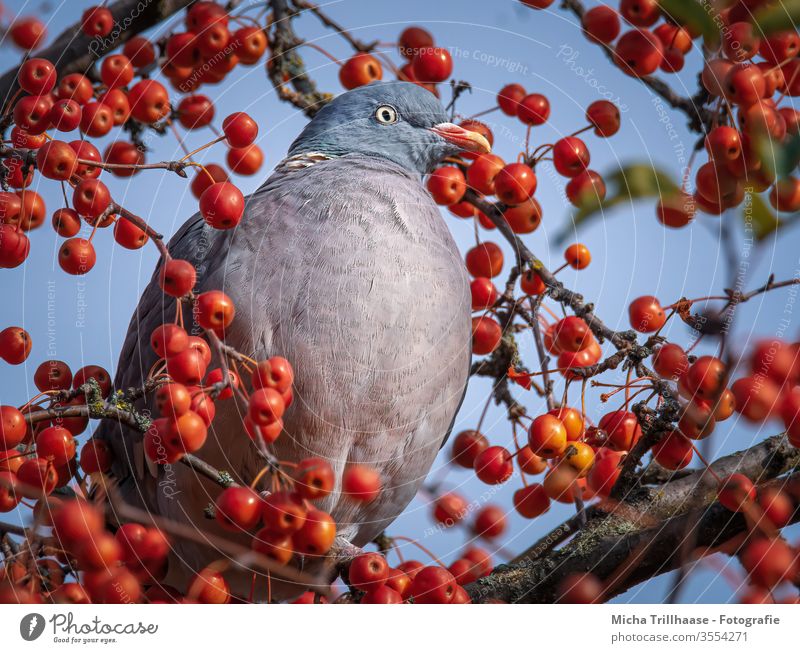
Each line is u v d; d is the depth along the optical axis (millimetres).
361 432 7242
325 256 7105
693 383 5680
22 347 6062
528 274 7469
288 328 6969
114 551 5371
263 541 5496
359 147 8625
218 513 5477
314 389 7020
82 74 7543
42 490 5344
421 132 8750
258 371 5305
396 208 7402
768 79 5922
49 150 5742
